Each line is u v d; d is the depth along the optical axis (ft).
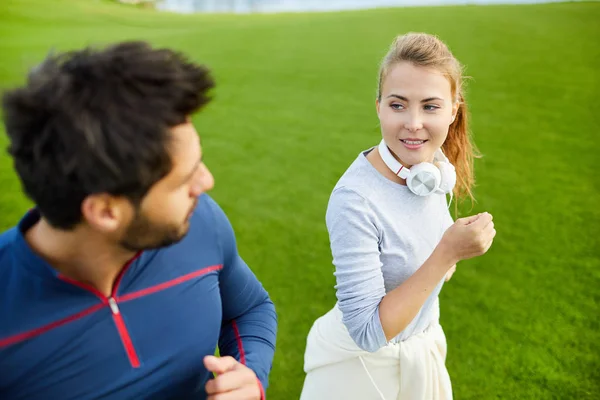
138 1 76.95
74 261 3.03
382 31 32.45
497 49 27.58
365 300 4.50
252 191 14.30
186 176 2.91
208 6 85.51
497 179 14.76
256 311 4.41
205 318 3.60
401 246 4.73
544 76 23.52
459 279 10.61
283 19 46.32
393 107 4.59
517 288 10.37
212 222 3.74
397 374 5.21
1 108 2.64
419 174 4.52
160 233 3.01
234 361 3.42
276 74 25.40
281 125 19.15
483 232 4.33
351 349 5.18
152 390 3.43
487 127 18.38
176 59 2.84
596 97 21.06
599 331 9.27
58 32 40.42
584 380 8.25
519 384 8.21
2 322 2.97
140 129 2.58
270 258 11.35
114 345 3.24
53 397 3.17
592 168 15.39
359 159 4.76
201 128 18.83
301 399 5.69
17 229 3.10
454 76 4.62
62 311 3.08
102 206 2.76
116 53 2.71
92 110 2.54
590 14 32.81
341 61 27.14
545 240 11.96
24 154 2.67
